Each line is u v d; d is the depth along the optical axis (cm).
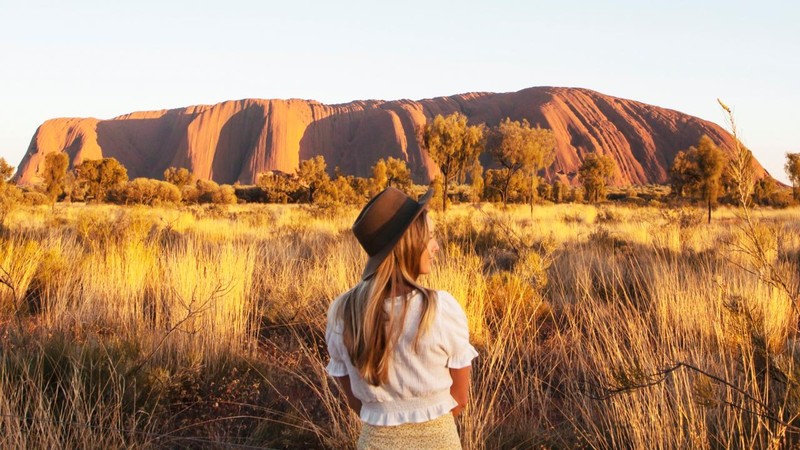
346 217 2261
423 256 208
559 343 584
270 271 911
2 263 746
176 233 1422
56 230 1291
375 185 6606
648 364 426
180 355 527
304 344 587
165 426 411
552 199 7700
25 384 418
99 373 441
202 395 477
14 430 356
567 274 899
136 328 594
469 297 674
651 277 824
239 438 412
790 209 3219
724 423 389
